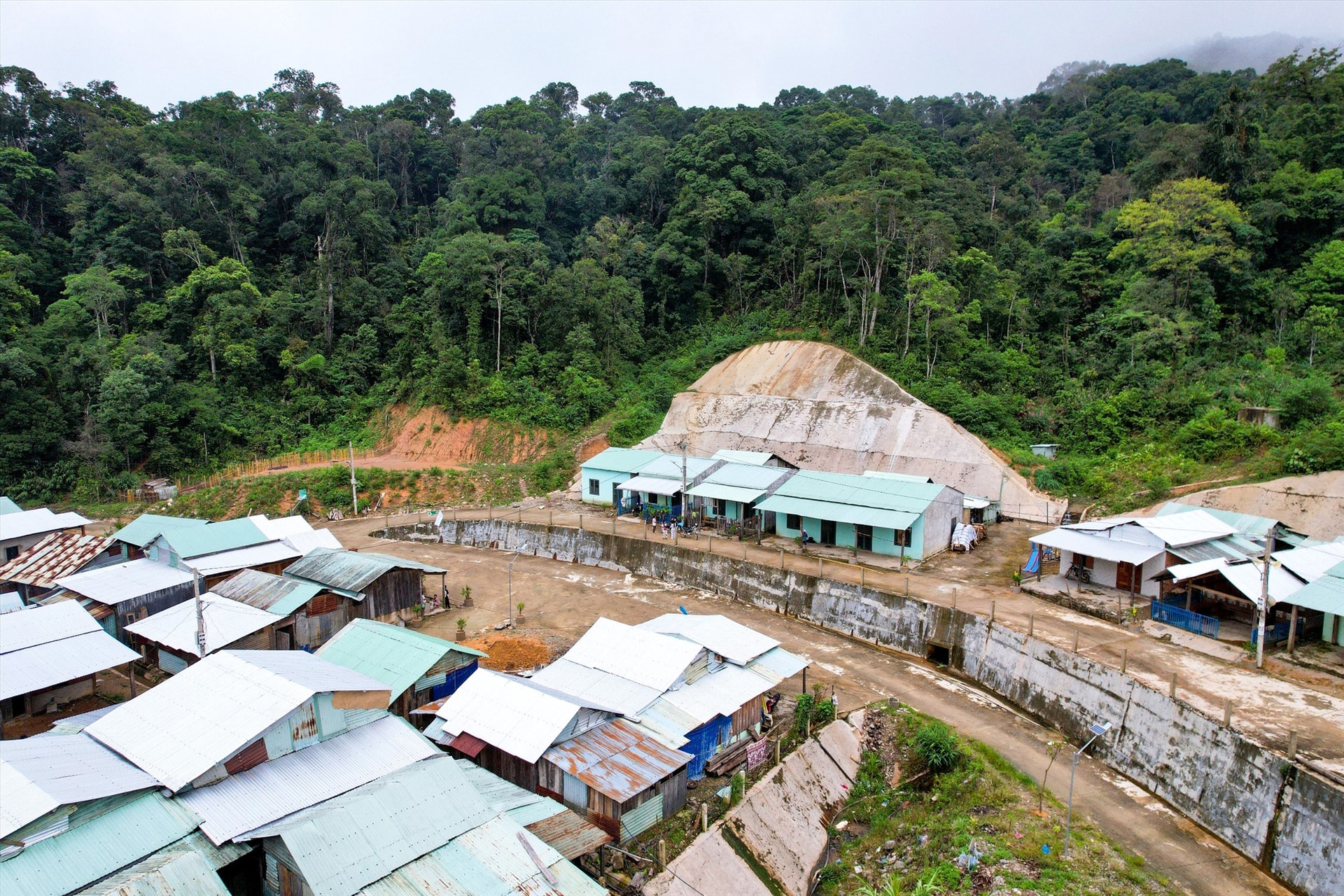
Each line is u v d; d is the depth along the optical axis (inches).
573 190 3764.8
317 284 3100.4
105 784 704.4
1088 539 1466.5
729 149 3417.8
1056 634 1218.0
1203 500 1724.9
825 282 3002.0
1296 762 835.4
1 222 2854.3
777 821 903.7
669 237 3282.5
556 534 1962.4
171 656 1264.8
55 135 3444.9
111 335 2758.4
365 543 2037.4
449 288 2866.6
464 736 904.9
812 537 1844.2
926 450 2175.2
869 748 1080.8
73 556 1585.9
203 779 743.7
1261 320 2443.4
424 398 2768.2
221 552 1545.3
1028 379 2456.9
